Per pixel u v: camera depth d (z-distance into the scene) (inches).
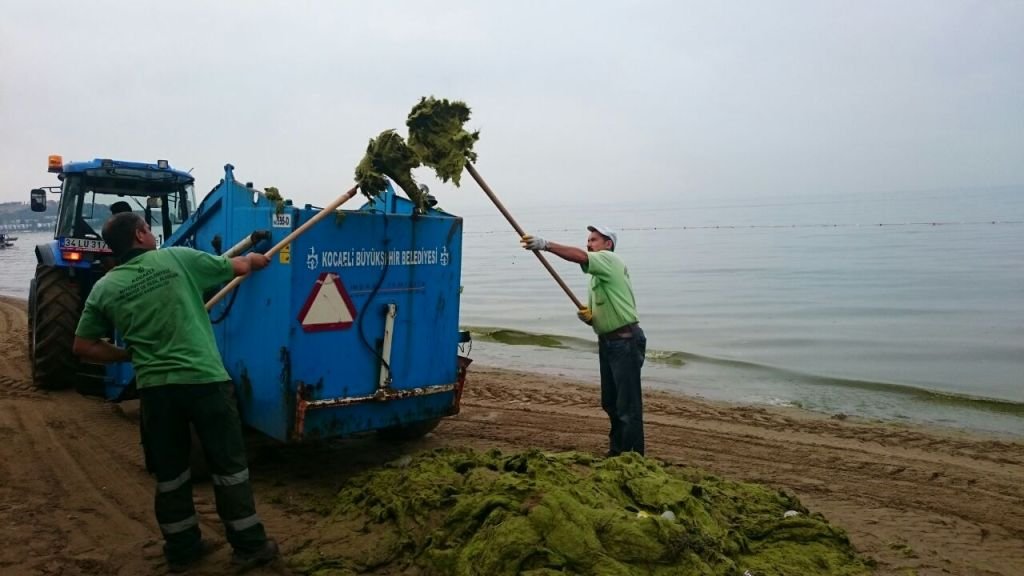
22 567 148.9
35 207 340.2
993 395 366.3
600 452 248.2
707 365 442.3
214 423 143.5
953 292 791.7
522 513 136.7
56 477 206.8
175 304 142.4
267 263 164.6
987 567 164.9
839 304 713.0
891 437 283.4
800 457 253.4
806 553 154.9
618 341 209.9
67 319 309.0
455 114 195.3
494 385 371.2
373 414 200.8
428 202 215.8
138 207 338.6
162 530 146.7
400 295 203.2
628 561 129.0
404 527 151.9
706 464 243.9
